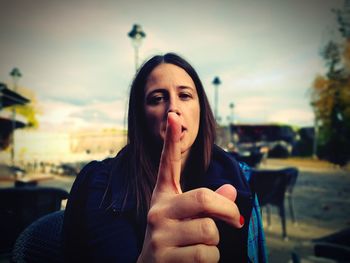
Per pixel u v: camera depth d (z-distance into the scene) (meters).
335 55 16.42
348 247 1.66
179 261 0.41
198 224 0.41
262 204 4.27
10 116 13.90
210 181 1.12
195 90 1.00
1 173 11.14
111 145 20.78
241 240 0.99
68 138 21.22
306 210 6.20
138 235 0.88
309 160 17.73
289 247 3.96
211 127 1.19
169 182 0.47
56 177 11.99
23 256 0.94
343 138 16.12
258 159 6.97
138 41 9.16
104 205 0.87
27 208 2.06
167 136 0.48
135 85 1.06
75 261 0.85
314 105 18.08
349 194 7.84
